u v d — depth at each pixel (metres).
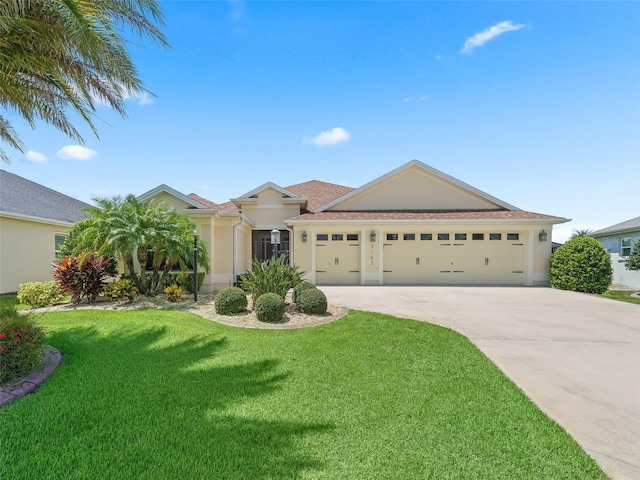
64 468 2.64
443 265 16.20
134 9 5.62
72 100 6.66
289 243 18.72
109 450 2.88
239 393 4.05
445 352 5.64
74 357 5.31
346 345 6.01
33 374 4.49
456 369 4.89
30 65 5.51
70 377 4.49
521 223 15.70
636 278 18.58
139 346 5.92
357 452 2.89
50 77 6.13
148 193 14.12
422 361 5.21
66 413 3.50
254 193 18.98
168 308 9.48
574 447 3.01
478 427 3.33
